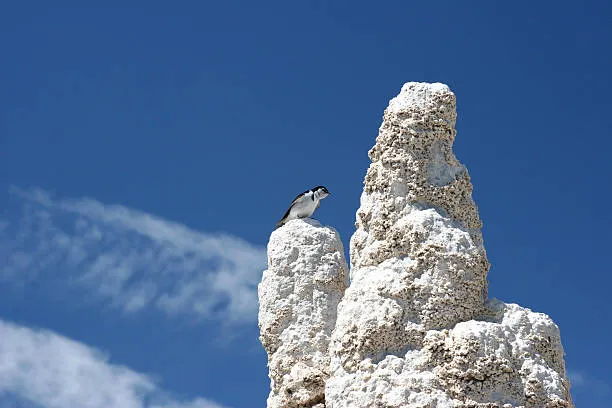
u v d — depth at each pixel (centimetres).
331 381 1994
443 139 2116
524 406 1912
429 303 1989
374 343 1975
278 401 2188
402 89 2152
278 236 2295
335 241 2292
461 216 2083
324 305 2233
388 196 2091
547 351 1972
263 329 2256
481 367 1917
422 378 1928
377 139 2144
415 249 2028
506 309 2003
